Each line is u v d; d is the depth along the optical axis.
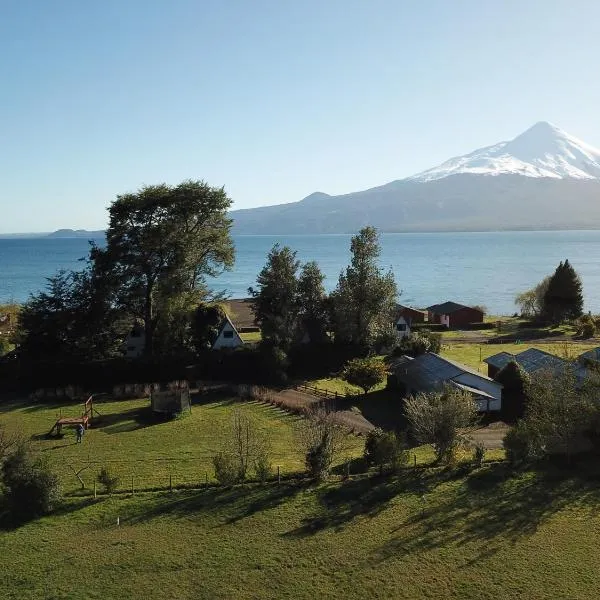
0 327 94.25
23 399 57.03
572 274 103.69
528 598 22.86
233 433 40.94
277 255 68.69
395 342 72.12
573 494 31.14
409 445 40.84
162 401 50.25
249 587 23.92
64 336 65.69
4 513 30.17
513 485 32.41
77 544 27.30
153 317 69.00
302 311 73.56
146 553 26.44
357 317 69.62
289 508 30.39
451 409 35.38
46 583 24.28
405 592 23.39
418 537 27.25
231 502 31.22
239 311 103.75
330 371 67.38
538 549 26.08
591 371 39.62
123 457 39.56
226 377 63.62
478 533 27.50
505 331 98.62
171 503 31.33
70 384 61.19
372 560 25.55
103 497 32.16
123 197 67.00
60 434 45.28
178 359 63.19
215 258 73.44
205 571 25.03
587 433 37.72
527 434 35.47
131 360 62.41
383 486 32.66
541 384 38.91
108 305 67.06
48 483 30.50
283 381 62.47
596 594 23.03
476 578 24.14
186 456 39.47
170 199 67.19
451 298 163.62
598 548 26.11
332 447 35.03
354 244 70.81
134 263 66.44
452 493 31.61
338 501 31.02
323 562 25.47
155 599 23.22
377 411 51.06
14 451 36.47
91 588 23.95
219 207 70.62
